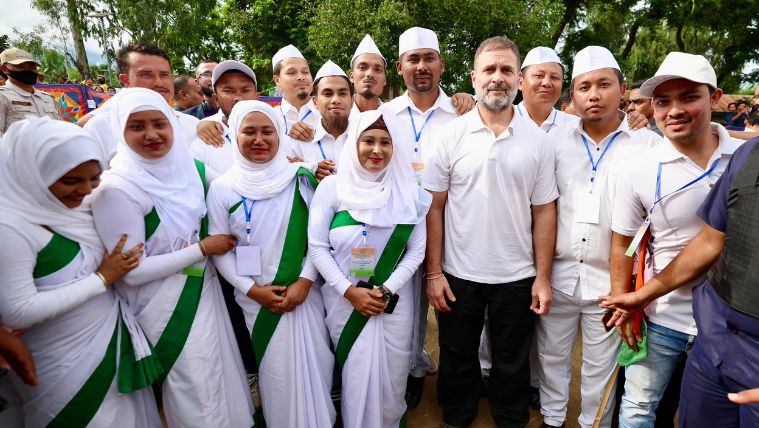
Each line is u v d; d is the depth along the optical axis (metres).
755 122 4.60
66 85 8.89
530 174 2.53
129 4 21.86
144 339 2.13
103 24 20.97
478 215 2.58
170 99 3.23
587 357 2.68
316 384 2.47
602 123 2.57
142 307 2.17
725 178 1.83
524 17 12.48
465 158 2.57
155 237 2.14
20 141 1.77
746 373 1.74
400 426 2.78
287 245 2.42
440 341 2.86
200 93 5.43
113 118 2.16
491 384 2.85
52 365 1.92
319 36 12.89
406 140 3.27
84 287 1.90
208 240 2.29
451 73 12.54
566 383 2.79
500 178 2.51
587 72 2.50
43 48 27.86
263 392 2.48
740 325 1.74
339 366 2.70
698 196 2.10
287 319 2.42
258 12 16.50
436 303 2.74
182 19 21.94
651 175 2.20
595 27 19.92
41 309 1.78
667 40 21.61
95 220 1.99
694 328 2.17
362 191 2.44
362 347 2.45
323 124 3.27
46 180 1.78
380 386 2.50
